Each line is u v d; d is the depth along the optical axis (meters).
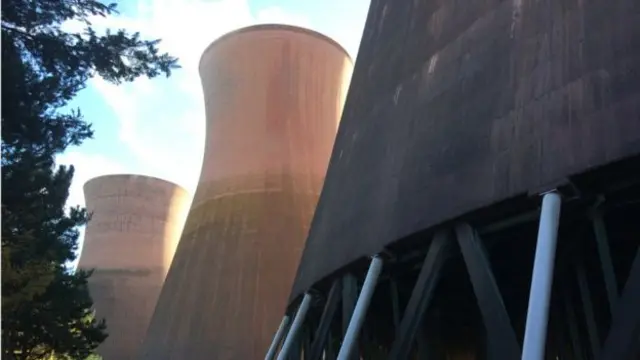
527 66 8.62
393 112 11.67
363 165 12.14
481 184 8.55
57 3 13.84
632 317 6.52
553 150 7.70
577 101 7.68
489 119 8.90
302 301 13.49
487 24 9.77
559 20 8.42
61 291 19.67
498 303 7.86
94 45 14.38
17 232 16.22
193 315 26.69
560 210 7.47
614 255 9.95
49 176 19.08
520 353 7.31
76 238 22.25
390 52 12.84
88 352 20.81
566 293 10.30
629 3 7.58
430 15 11.54
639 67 7.18
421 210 9.53
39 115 14.73
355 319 9.70
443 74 10.38
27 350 19.05
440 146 9.69
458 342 13.31
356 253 11.02
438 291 12.10
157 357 26.92
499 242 9.55
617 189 7.43
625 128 7.03
